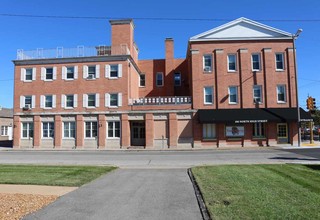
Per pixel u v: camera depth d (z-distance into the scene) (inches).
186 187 419.5
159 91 1688.0
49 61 1512.1
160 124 1419.8
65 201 337.4
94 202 332.5
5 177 498.9
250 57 1418.6
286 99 1389.0
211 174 499.8
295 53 1357.0
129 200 341.4
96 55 1483.8
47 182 452.8
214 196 333.7
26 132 1517.0
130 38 1590.8
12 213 286.8
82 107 1467.8
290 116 1321.4
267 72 1397.6
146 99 1462.8
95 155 1042.7
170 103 1417.3
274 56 1409.9
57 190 400.5
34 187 421.7
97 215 281.6
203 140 1386.6
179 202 330.0
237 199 316.5
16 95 1530.5
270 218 250.1
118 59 1460.4
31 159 894.4
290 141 1362.0
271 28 1412.4
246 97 1392.7
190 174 533.3
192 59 1429.6
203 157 900.6
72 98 1486.2
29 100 1524.4
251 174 490.3
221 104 1398.9
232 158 847.1
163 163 762.2
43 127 1504.7
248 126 1376.7
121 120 1433.3
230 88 1416.1
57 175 523.2
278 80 1396.4
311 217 251.6
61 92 1493.6
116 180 482.6
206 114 1360.7
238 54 1422.2
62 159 890.1
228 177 462.6
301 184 395.2
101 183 454.6
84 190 400.2
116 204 323.3
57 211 295.9
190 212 289.6
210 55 1433.3
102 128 1439.5
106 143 1434.5
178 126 1408.7
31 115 1509.6
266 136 1368.1
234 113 1358.3
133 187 421.7
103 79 1462.8
